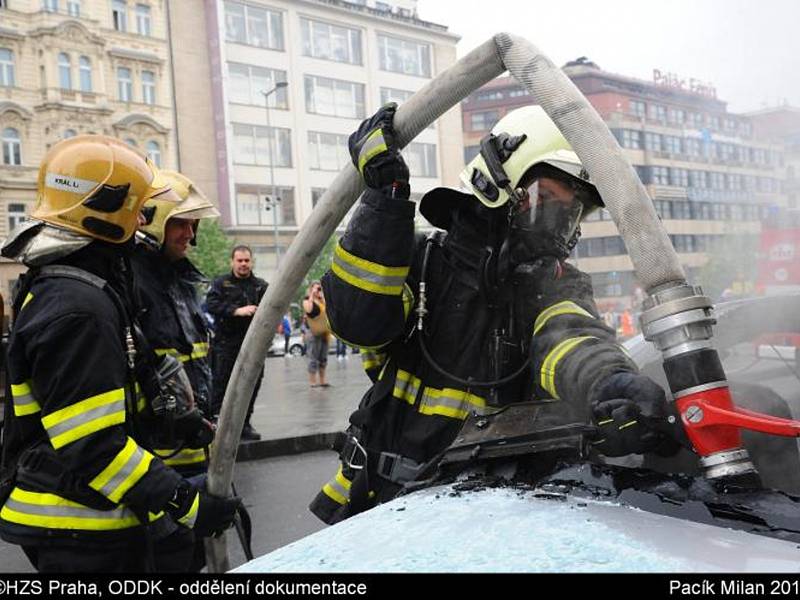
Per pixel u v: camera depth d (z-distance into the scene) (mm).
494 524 993
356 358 18672
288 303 1631
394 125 1417
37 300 1695
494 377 1545
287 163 41531
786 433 922
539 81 1120
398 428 1632
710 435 974
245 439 6504
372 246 1443
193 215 2611
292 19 41469
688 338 981
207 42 39812
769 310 2162
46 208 1774
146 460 1722
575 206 1522
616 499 1027
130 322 1926
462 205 1630
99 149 1806
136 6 37312
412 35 45469
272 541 4148
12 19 33562
